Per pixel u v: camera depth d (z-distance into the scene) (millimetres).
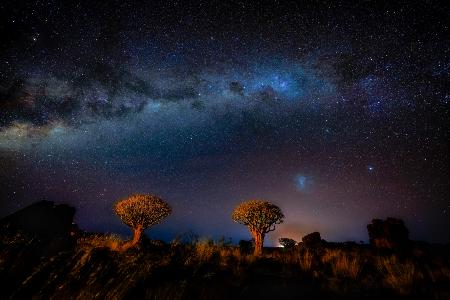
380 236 11242
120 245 8641
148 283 3924
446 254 10117
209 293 4422
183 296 3859
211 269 6211
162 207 10828
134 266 4086
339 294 5445
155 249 8070
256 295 5164
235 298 4754
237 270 6691
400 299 5164
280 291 5555
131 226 10617
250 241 14094
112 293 2850
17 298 2496
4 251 3041
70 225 6059
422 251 10023
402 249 10430
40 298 2506
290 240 18125
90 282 2789
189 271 5426
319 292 5586
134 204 10578
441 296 5180
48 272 2934
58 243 4469
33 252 3408
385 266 7598
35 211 5559
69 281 2779
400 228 11133
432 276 6535
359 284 6094
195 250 7816
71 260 3381
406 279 6121
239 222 11891
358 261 8031
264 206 11656
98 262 3727
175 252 7535
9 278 2691
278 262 8453
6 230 4180
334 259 8617
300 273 7152
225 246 9578
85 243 6750
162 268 4949
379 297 5277
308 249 10961
